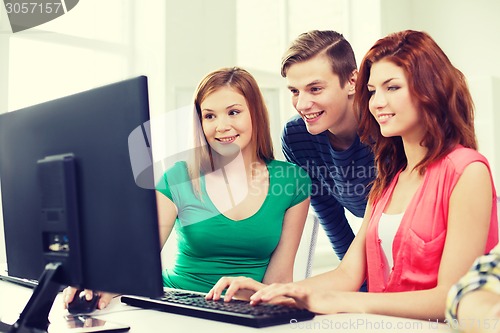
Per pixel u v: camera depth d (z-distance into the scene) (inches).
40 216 38.6
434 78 51.9
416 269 50.6
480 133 154.2
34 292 37.0
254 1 156.9
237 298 48.1
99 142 35.1
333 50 72.6
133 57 136.6
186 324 39.5
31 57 118.6
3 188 42.6
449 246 48.0
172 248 124.3
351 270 56.4
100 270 35.8
